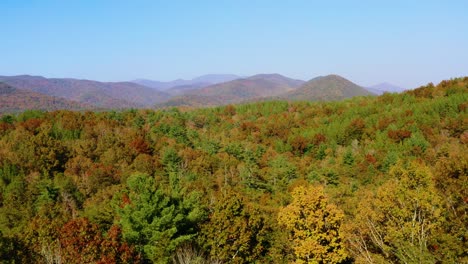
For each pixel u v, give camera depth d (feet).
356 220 73.77
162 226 71.31
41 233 66.90
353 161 261.65
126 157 259.60
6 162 221.66
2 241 61.98
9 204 153.07
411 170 63.00
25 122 339.57
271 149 345.72
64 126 339.57
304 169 258.37
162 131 378.12
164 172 225.97
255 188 207.51
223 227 76.84
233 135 419.95
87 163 242.99
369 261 66.39
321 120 433.07
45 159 234.58
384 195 65.92
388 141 295.07
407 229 59.72
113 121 389.39
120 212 75.20
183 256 65.46
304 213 75.51
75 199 172.76
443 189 60.49
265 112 529.04
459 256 52.90
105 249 58.65
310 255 75.56
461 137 260.01
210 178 219.20
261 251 85.40
